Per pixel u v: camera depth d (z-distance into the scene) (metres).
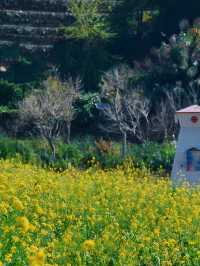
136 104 114.06
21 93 126.06
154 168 84.31
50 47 141.00
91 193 44.69
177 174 61.75
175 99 116.31
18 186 41.72
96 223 35.88
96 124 118.00
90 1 138.88
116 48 137.12
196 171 61.62
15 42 144.88
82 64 132.25
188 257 31.28
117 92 114.69
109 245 30.28
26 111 113.31
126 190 46.31
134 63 130.12
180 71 120.31
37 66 137.62
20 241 28.36
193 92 117.00
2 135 111.38
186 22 131.75
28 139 110.56
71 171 58.94
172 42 123.12
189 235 35.28
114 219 37.16
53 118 111.06
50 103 111.75
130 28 140.25
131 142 114.12
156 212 40.44
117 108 113.88
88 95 120.06
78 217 37.19
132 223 35.41
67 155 90.56
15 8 151.88
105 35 136.00
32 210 36.09
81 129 118.19
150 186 49.72
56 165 86.25
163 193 47.12
